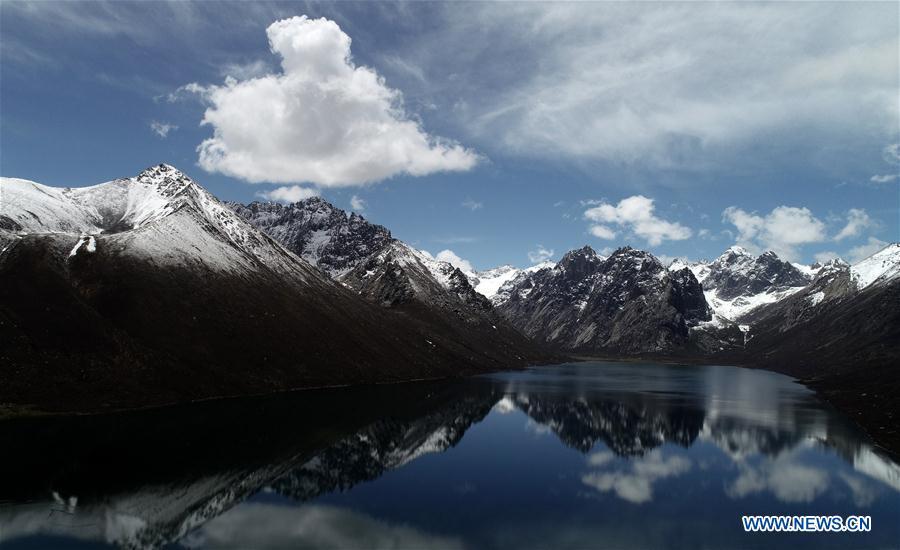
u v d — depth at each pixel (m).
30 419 104.88
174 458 89.38
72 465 83.06
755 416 149.50
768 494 83.06
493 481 88.19
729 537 67.00
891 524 71.56
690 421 141.62
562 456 104.94
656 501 79.31
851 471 95.56
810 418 146.00
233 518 68.88
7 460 83.06
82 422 106.06
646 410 159.50
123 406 119.62
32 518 65.94
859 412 152.00
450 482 87.06
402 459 99.81
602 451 109.38
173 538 62.69
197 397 136.00
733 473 94.44
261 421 118.88
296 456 96.25
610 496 81.31
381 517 71.44
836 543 64.94
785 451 109.81
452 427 129.50
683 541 65.56
